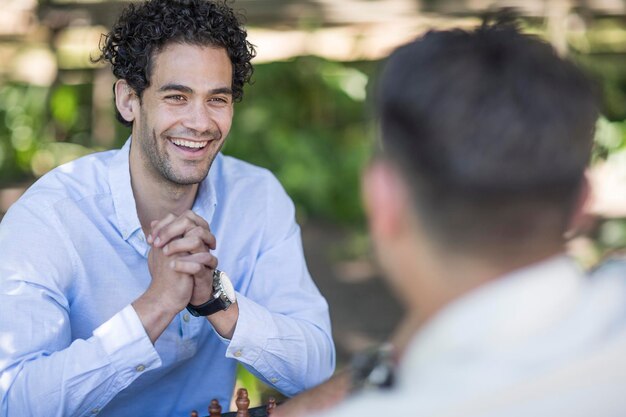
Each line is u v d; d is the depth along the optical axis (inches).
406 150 37.1
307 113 300.7
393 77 37.9
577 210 38.1
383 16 285.9
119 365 76.5
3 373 77.7
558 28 257.6
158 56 82.1
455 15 280.5
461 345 36.0
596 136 39.1
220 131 84.7
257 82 295.1
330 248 262.4
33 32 281.7
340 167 286.2
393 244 38.6
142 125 84.7
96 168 87.7
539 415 35.2
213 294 80.9
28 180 295.3
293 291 92.5
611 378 35.3
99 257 85.0
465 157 35.9
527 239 36.5
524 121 35.9
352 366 42.2
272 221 94.7
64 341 81.4
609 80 275.6
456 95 36.3
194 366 91.3
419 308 38.8
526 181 35.9
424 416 36.1
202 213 89.9
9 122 300.4
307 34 297.3
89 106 306.2
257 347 84.0
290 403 65.4
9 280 80.0
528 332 35.9
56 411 76.2
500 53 37.3
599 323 36.3
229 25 84.1
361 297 226.8
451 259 37.0
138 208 87.7
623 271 38.6
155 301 77.2
